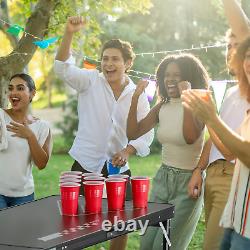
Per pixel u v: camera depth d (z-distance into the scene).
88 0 7.75
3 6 8.09
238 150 3.16
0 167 4.74
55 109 24.73
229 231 3.50
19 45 6.59
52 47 7.30
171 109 4.70
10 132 4.76
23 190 4.80
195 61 4.71
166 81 4.70
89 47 8.14
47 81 22.97
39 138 4.94
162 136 4.72
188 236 4.80
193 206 4.68
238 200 3.31
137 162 14.86
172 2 18.44
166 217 3.93
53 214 3.76
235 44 4.33
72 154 5.09
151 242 4.70
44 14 6.60
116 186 3.82
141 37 17.19
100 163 5.05
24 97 4.91
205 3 17.94
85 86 5.07
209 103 3.20
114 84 5.07
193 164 4.68
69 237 3.28
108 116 5.04
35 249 3.10
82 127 5.10
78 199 4.02
